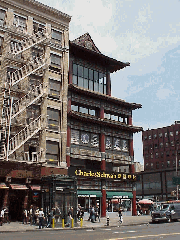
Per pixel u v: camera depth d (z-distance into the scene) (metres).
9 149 31.56
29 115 35.84
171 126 93.81
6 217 30.53
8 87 33.59
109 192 42.06
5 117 31.73
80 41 45.56
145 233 21.16
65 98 39.75
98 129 43.31
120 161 45.03
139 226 29.12
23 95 35.16
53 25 41.06
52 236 19.44
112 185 42.72
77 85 43.41
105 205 40.59
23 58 36.47
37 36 38.81
